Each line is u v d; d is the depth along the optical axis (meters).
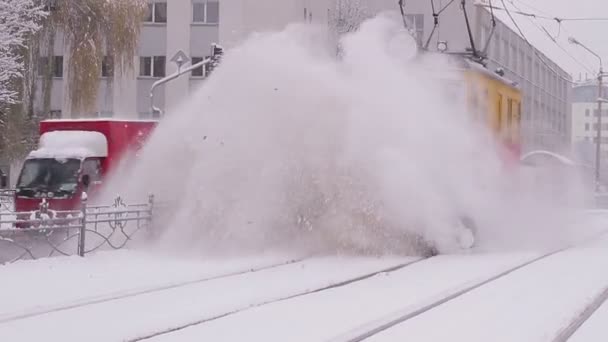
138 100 41.53
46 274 11.49
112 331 7.55
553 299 9.33
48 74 29.14
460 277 11.17
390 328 7.72
